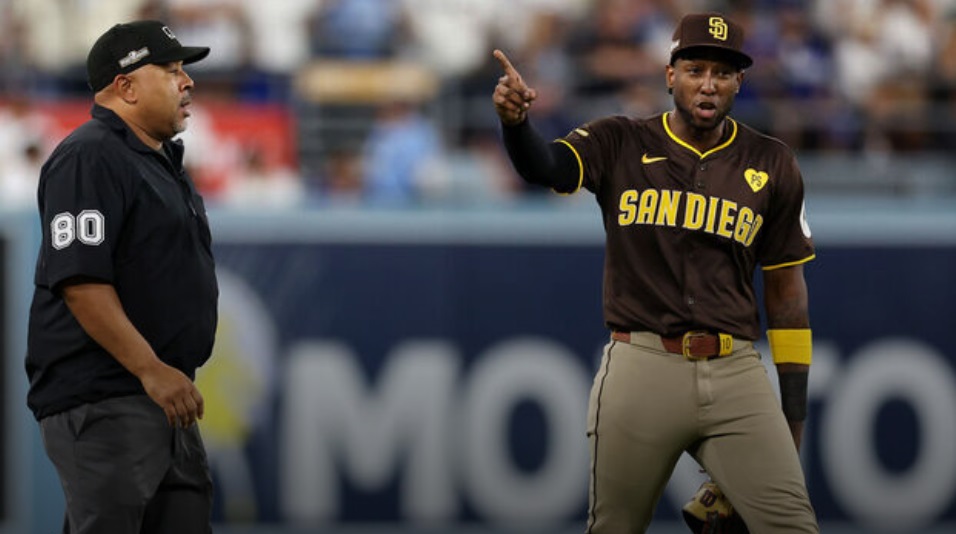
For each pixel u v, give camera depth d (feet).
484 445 101.04
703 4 131.23
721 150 54.54
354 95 124.47
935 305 103.40
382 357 101.14
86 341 52.21
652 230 53.88
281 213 101.40
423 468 100.78
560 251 101.96
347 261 101.50
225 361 100.53
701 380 53.31
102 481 52.16
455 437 100.99
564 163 54.08
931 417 102.83
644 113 123.75
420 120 122.83
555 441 101.19
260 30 128.47
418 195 119.44
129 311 52.49
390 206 102.47
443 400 101.04
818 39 129.49
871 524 102.01
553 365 101.45
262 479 100.12
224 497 99.91
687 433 53.78
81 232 50.70
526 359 101.50
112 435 52.29
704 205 53.72
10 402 98.07
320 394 100.83
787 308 56.03
